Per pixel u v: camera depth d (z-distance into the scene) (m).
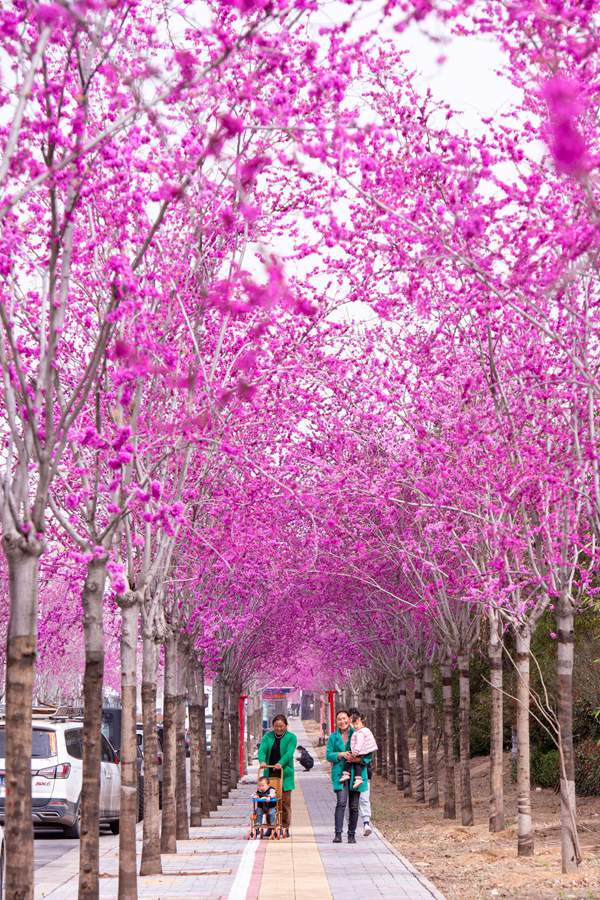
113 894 15.14
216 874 17.27
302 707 178.38
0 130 9.04
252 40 9.47
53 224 8.80
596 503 14.23
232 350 15.84
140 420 13.77
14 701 8.98
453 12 7.73
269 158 8.64
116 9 9.12
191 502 18.08
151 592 18.23
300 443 21.05
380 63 12.79
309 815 29.92
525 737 18.17
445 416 17.31
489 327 14.64
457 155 11.06
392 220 11.83
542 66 11.02
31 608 9.07
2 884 12.47
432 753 31.95
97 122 11.41
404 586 29.50
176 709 21.83
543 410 15.23
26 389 8.80
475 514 17.09
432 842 21.83
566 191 11.36
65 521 11.67
